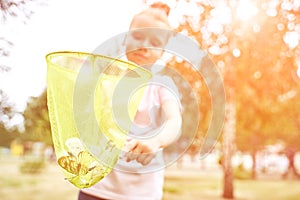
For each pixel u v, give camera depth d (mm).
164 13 2117
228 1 14008
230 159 12781
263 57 14477
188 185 14914
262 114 15945
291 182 17062
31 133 20609
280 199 11727
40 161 20422
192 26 13211
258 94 15016
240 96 14852
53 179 15062
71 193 11016
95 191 1999
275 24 14438
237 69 14445
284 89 15188
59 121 1645
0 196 10078
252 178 19406
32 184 12992
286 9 14367
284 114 18188
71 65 1651
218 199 11672
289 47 14516
